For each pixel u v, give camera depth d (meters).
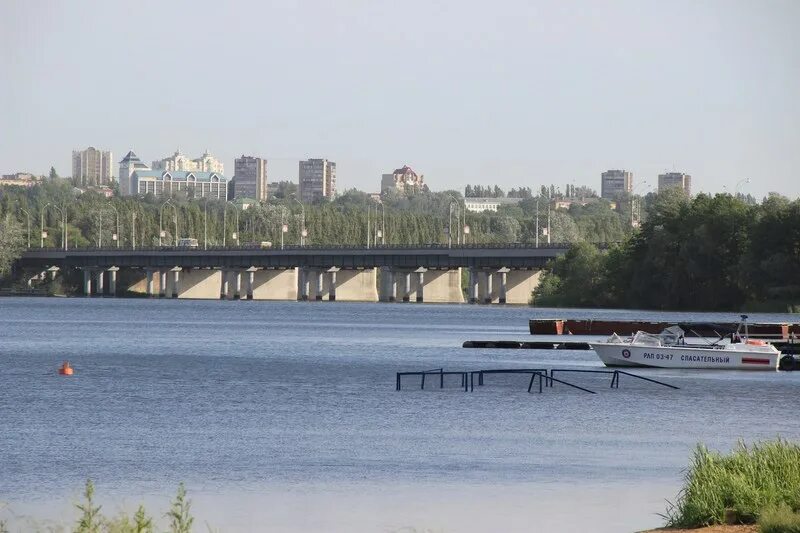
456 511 88.62
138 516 66.62
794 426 135.88
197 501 92.81
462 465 108.25
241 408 152.50
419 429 132.38
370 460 111.00
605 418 142.25
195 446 119.69
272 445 120.50
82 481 101.00
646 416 144.00
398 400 160.88
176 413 147.12
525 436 126.75
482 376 180.88
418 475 103.25
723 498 74.62
